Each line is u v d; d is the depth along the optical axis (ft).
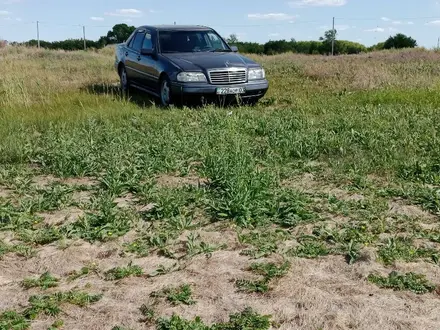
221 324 12.17
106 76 60.59
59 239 16.99
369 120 33.24
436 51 96.37
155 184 21.98
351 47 146.51
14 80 47.62
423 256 15.46
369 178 22.71
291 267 14.83
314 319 12.31
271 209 18.42
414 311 12.67
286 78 59.93
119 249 16.29
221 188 21.06
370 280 14.07
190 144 27.68
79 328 12.21
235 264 15.15
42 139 29.78
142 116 35.86
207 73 39.96
